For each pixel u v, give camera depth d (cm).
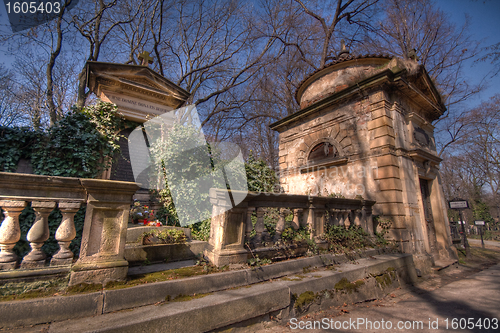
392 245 690
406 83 795
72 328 204
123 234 285
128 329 213
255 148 2097
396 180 741
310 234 509
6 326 201
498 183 2673
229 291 317
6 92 1154
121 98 825
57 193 262
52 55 1141
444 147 1855
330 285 415
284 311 341
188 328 247
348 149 866
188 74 1606
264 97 1906
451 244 925
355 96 870
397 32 1591
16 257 246
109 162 515
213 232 395
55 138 435
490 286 555
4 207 238
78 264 253
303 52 1784
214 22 1669
